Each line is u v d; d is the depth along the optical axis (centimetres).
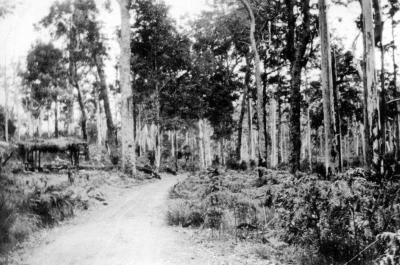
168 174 3878
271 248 741
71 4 4488
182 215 1026
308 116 4050
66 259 700
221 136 4831
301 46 1672
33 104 6262
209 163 4828
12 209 898
